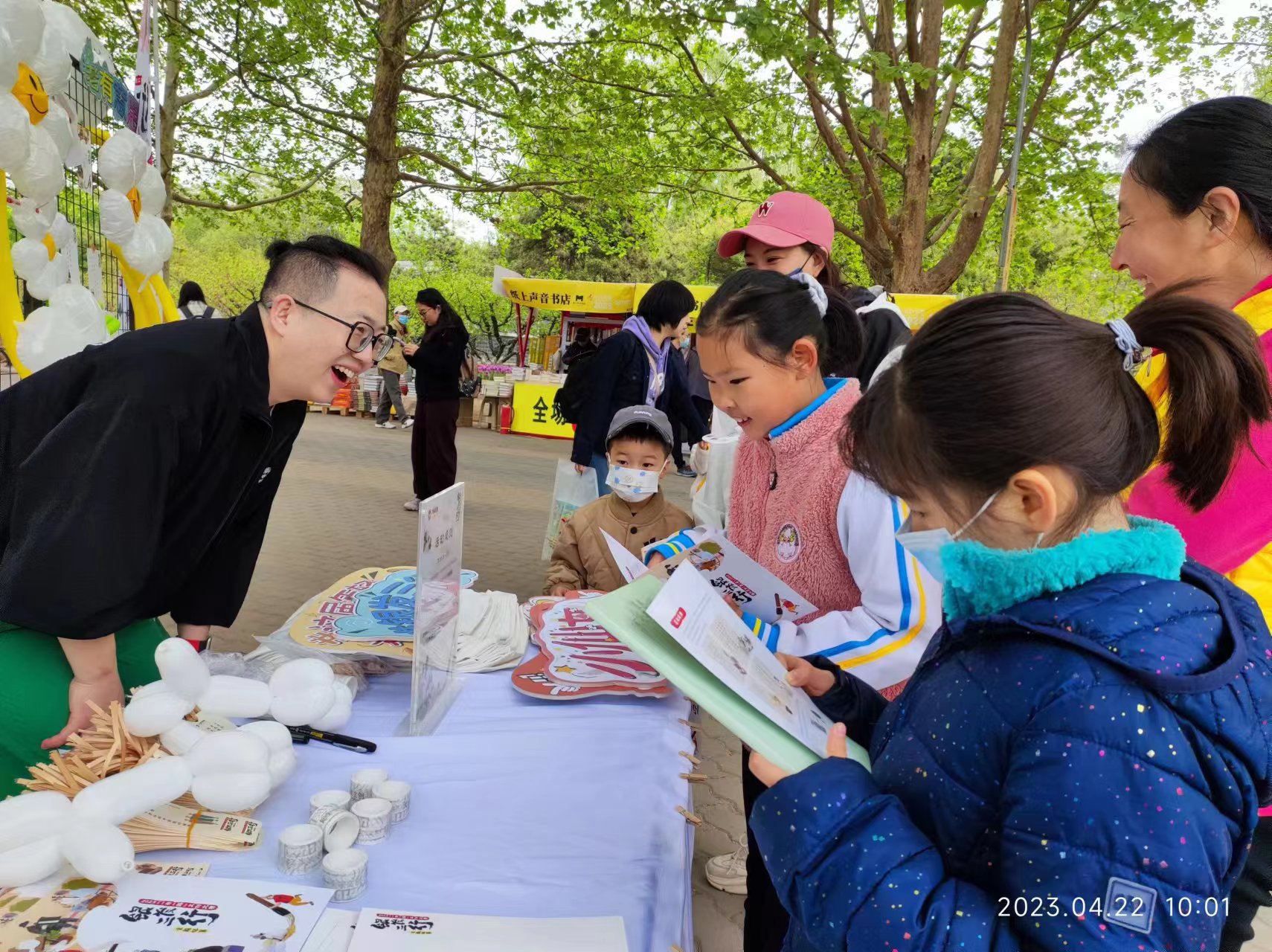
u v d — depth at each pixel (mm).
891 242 7785
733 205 11391
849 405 1484
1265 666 720
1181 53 7938
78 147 2469
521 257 26281
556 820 1178
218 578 1758
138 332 1414
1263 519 1026
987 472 726
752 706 960
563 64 9570
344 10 9539
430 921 925
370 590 1936
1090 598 726
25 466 1240
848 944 740
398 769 1311
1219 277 1208
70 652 1263
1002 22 7230
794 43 6289
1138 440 740
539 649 1894
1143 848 636
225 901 945
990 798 734
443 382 6258
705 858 2578
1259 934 2346
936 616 1382
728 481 2666
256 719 1377
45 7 2250
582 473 3961
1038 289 12203
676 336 4301
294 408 1690
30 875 936
